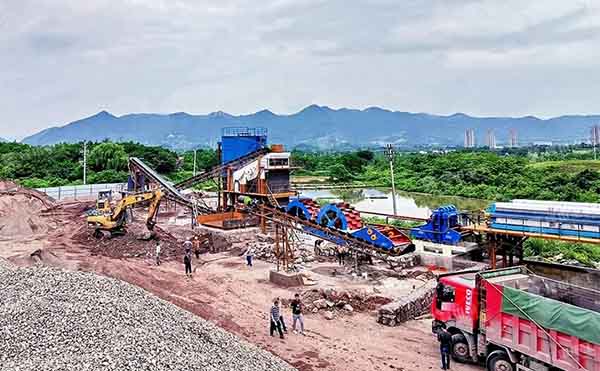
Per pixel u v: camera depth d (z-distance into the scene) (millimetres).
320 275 30578
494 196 82688
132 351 13203
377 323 22578
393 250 31031
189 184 54250
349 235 31672
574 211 25672
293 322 21391
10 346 13188
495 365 16625
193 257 35938
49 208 56562
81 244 39688
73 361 12250
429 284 26312
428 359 18641
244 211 41938
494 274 17750
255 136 53281
